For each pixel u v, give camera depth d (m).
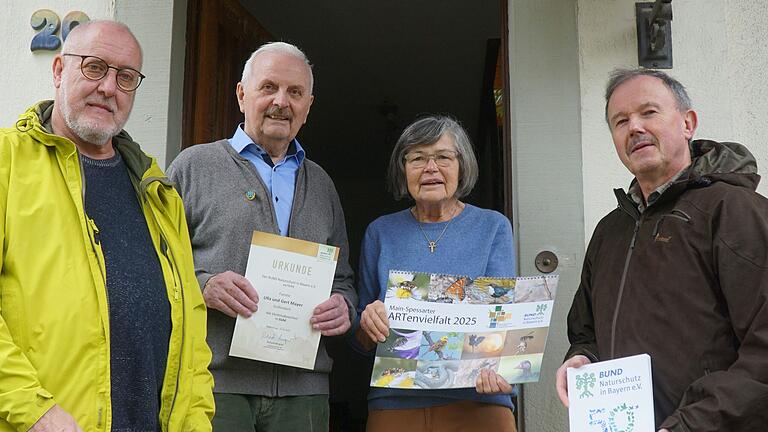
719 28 3.06
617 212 2.41
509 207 3.19
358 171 8.17
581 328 2.43
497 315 2.46
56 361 1.88
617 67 3.05
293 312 2.43
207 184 2.55
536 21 3.11
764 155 2.98
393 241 2.73
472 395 2.55
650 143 2.21
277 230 2.56
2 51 3.30
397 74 5.98
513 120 3.09
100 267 1.99
